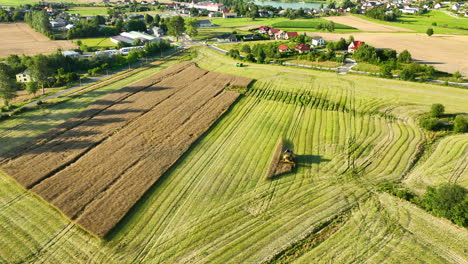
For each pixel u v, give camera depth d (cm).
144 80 7294
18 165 3997
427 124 4822
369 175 3853
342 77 7281
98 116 5425
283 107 5797
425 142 4528
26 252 2812
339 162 4119
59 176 3794
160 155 4244
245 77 7369
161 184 3706
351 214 3231
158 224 3123
